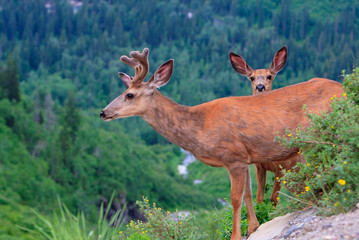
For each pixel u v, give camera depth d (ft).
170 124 35.99
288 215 33.30
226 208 43.34
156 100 36.47
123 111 36.35
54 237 29.63
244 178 34.24
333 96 31.37
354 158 27.02
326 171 28.09
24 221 481.87
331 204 27.12
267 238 32.22
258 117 34.01
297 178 31.19
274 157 33.83
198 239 38.29
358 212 25.29
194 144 35.47
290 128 33.27
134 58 35.88
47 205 590.55
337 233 23.25
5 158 639.76
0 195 564.71
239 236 34.09
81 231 30.22
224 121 34.60
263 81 52.24
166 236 38.24
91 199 640.58
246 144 34.12
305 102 33.55
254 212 36.94
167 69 36.32
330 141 29.27
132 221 40.01
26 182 609.42
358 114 28.40
